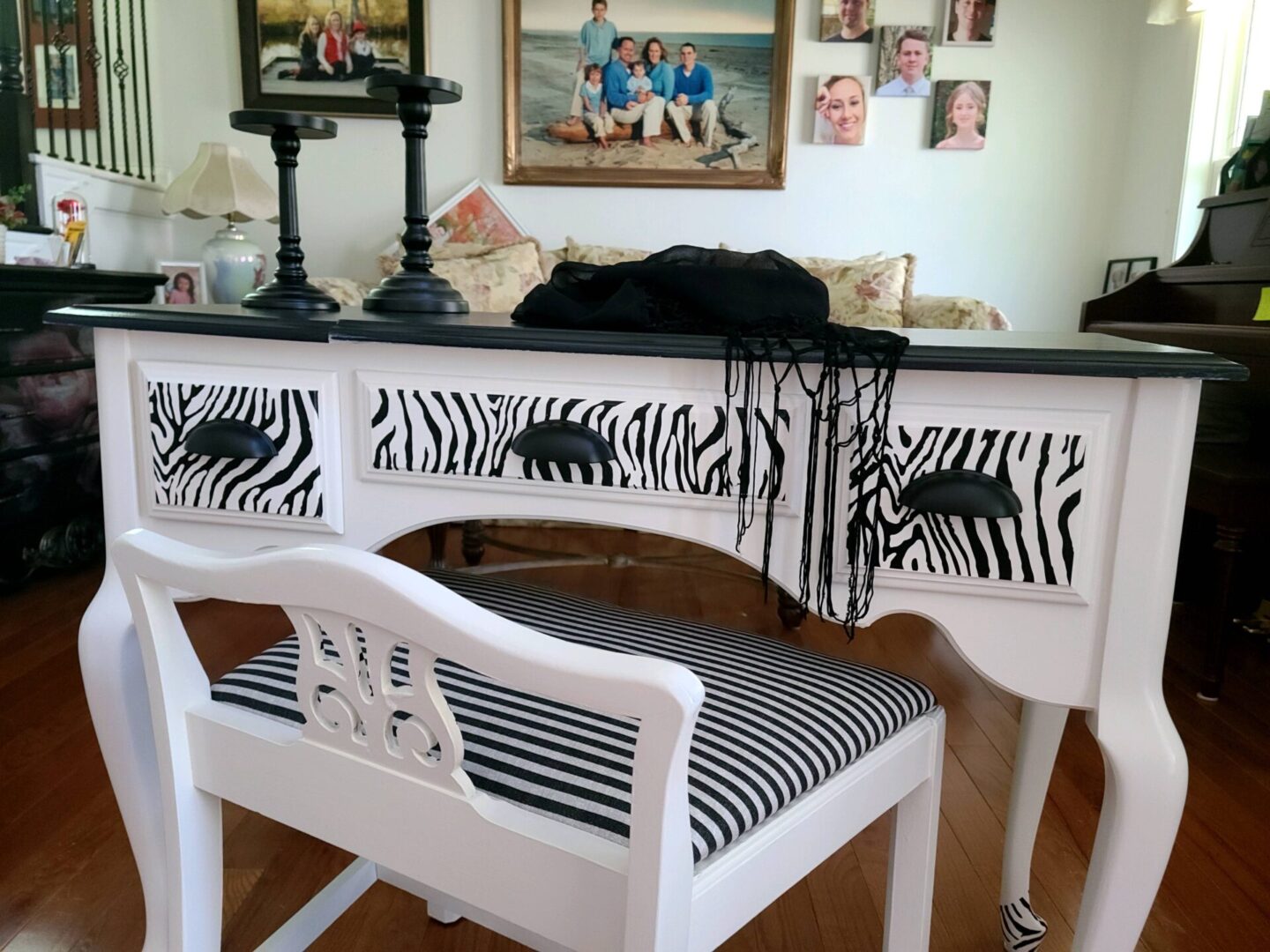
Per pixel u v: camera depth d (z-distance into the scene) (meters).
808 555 0.75
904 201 3.35
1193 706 1.89
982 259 3.37
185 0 3.30
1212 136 2.87
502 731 0.68
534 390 0.77
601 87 3.29
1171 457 0.67
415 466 0.81
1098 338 0.92
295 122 0.98
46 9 3.02
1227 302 2.37
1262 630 2.27
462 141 3.37
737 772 0.65
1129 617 0.70
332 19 3.27
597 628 0.88
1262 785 1.57
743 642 0.88
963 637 0.74
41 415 2.34
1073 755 1.65
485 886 0.62
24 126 2.67
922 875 0.88
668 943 0.54
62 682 1.83
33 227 2.56
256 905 1.18
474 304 2.93
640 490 0.77
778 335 0.73
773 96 3.27
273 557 0.59
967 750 1.68
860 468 0.72
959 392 0.70
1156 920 1.21
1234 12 2.79
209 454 0.82
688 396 0.75
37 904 1.17
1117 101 3.25
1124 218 3.27
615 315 0.79
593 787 0.62
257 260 3.08
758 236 3.39
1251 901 1.26
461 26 3.29
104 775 1.48
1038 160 3.29
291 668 0.78
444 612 0.53
